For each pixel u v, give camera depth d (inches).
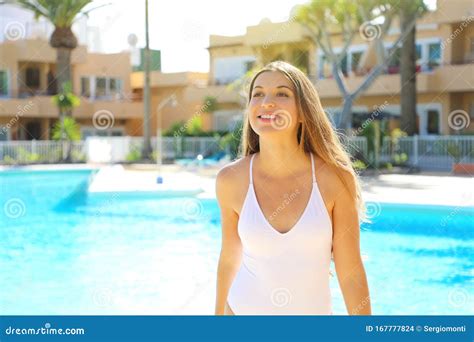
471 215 313.1
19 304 177.3
